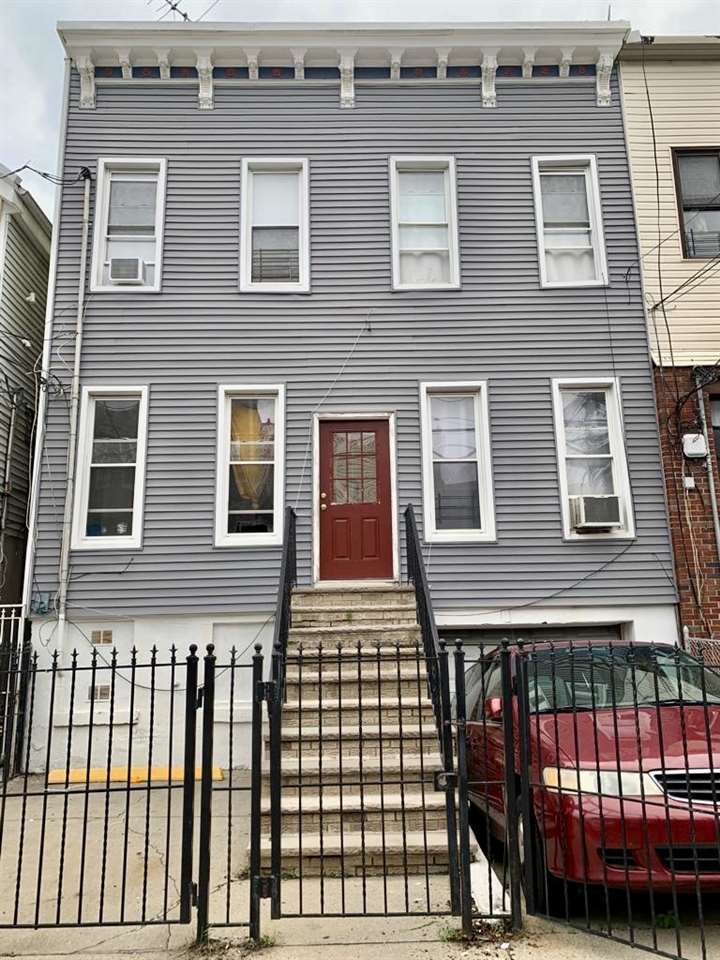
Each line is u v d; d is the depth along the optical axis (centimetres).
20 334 1069
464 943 389
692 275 986
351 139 1008
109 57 1001
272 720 431
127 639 876
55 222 971
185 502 909
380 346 958
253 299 962
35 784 766
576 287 979
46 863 524
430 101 1021
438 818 519
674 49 1029
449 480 945
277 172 1012
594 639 907
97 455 932
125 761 841
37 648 861
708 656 846
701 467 935
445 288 973
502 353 960
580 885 446
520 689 439
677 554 912
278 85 1015
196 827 608
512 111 1023
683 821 392
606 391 965
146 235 988
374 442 943
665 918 426
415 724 605
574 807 409
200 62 997
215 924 401
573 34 1008
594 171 1010
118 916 433
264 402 956
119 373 938
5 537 1018
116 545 893
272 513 923
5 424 1028
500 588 901
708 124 1025
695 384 953
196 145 997
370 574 912
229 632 882
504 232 993
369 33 991
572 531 920
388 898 445
